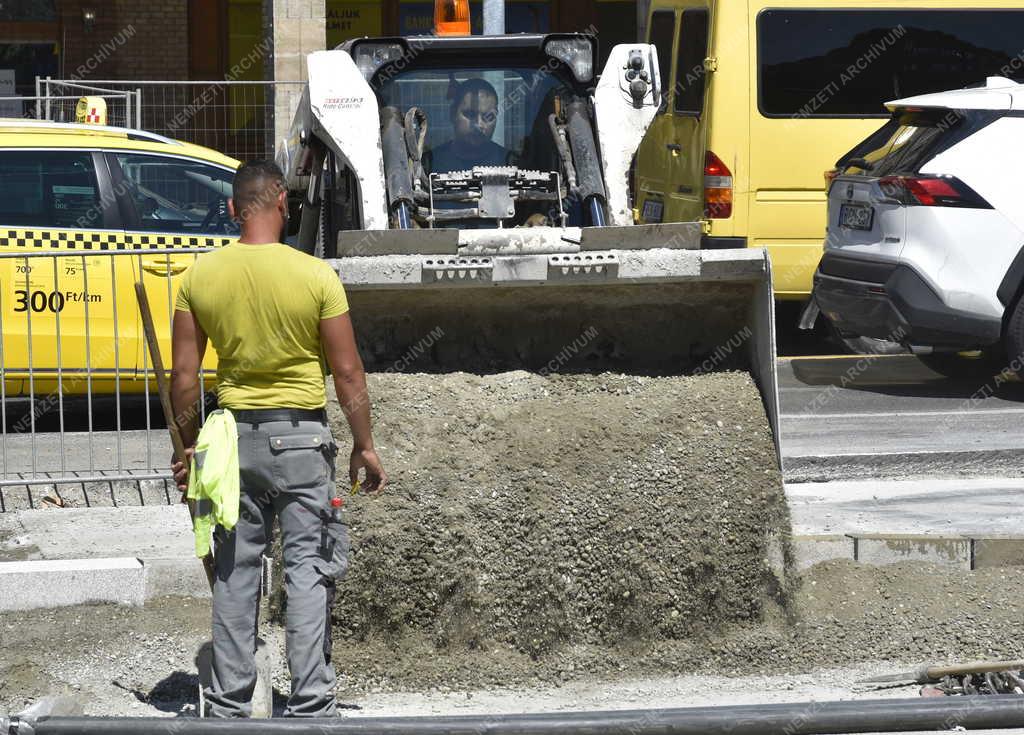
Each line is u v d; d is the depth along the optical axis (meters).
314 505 18.17
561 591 21.91
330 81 28.03
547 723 15.64
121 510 26.78
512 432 22.89
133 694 20.64
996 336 34.62
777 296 43.47
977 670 20.75
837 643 22.45
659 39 49.09
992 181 34.44
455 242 22.72
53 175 33.09
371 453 18.64
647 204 48.91
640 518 22.11
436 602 21.70
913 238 34.69
